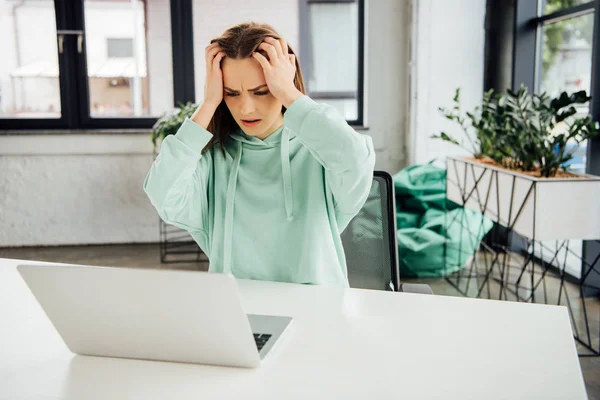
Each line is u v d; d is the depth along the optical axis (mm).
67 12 3814
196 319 779
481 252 3703
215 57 1091
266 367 819
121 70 3934
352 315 1006
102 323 826
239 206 1219
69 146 3881
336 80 4133
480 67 3771
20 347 909
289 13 4012
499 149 2527
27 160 3887
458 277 3148
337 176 1109
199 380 788
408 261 3131
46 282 805
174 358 837
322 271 1199
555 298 2789
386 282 1411
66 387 777
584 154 2877
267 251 1216
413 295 1109
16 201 3920
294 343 895
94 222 3996
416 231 3148
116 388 772
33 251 3854
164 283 759
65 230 3982
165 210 1098
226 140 1238
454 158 2928
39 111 3932
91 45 3898
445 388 757
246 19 3967
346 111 4172
